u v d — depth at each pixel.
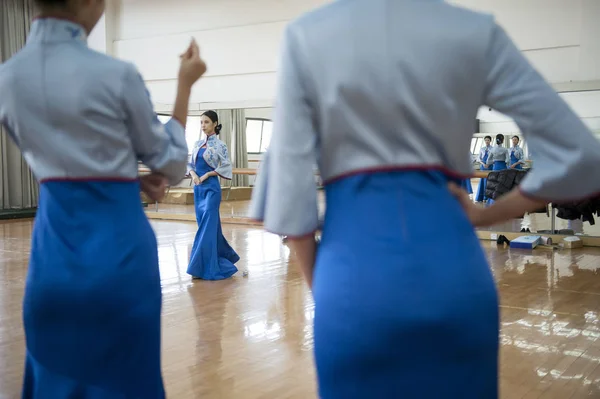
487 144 11.09
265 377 2.83
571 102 7.32
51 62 1.36
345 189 0.94
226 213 10.99
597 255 6.55
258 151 10.75
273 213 0.95
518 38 7.52
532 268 5.74
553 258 6.34
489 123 10.84
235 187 13.85
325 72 0.93
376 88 0.91
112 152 1.38
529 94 0.90
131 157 1.43
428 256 0.89
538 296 4.53
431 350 0.89
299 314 4.02
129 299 1.38
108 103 1.36
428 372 0.89
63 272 1.35
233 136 10.50
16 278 5.26
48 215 1.38
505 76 0.92
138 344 1.42
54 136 1.36
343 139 0.94
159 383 1.49
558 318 3.88
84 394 1.41
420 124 0.91
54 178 1.37
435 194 0.93
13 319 3.89
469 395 0.91
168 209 11.88
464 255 0.92
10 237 8.08
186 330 3.64
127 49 10.09
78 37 1.41
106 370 1.39
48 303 1.37
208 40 9.53
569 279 5.18
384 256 0.90
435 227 0.91
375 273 0.90
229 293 4.68
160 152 1.47
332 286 0.93
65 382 1.41
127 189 1.41
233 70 9.43
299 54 0.95
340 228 0.94
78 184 1.37
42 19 1.40
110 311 1.36
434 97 0.91
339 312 0.92
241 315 4.00
